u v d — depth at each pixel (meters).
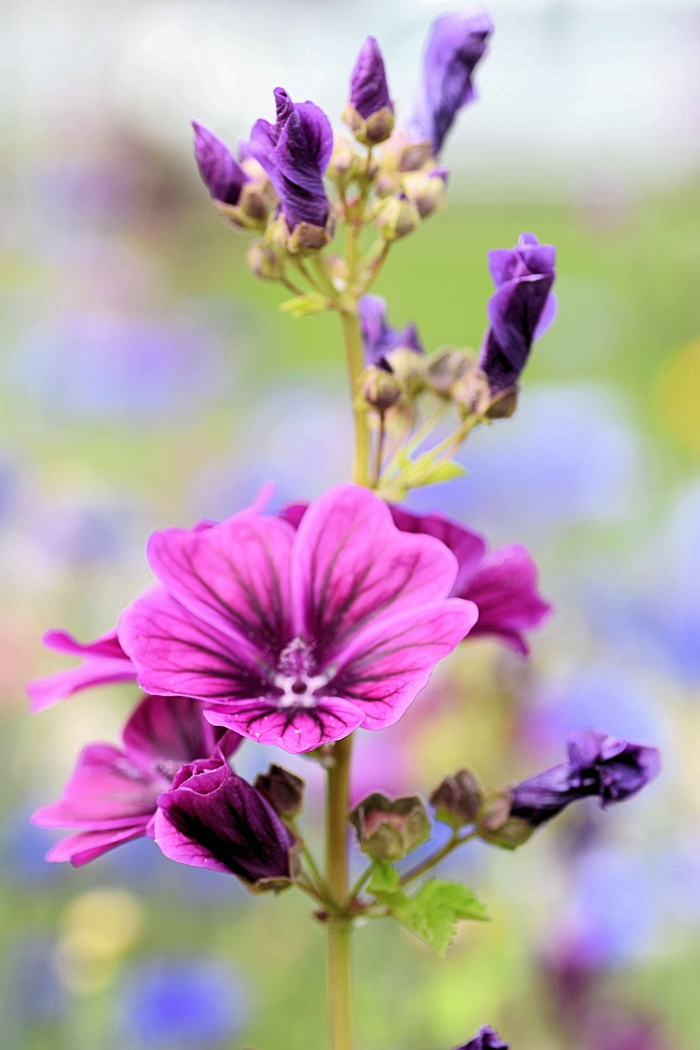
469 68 0.44
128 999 0.61
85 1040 0.61
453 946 0.60
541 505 0.87
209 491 0.94
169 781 0.42
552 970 0.60
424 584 0.42
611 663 0.72
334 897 0.42
